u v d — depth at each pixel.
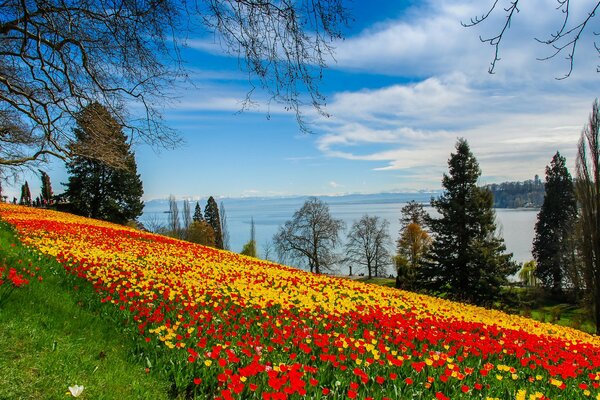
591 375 7.11
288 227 54.84
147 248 17.86
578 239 27.69
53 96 6.40
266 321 7.89
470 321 11.07
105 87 5.72
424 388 5.82
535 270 47.00
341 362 6.24
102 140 7.48
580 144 25.89
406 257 57.38
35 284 7.71
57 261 10.89
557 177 48.16
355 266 70.56
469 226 34.19
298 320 8.46
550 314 29.39
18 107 7.08
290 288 12.70
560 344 9.64
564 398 6.21
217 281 11.80
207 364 5.32
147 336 6.57
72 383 4.39
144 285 9.77
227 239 81.94
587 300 26.98
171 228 63.81
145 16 3.73
